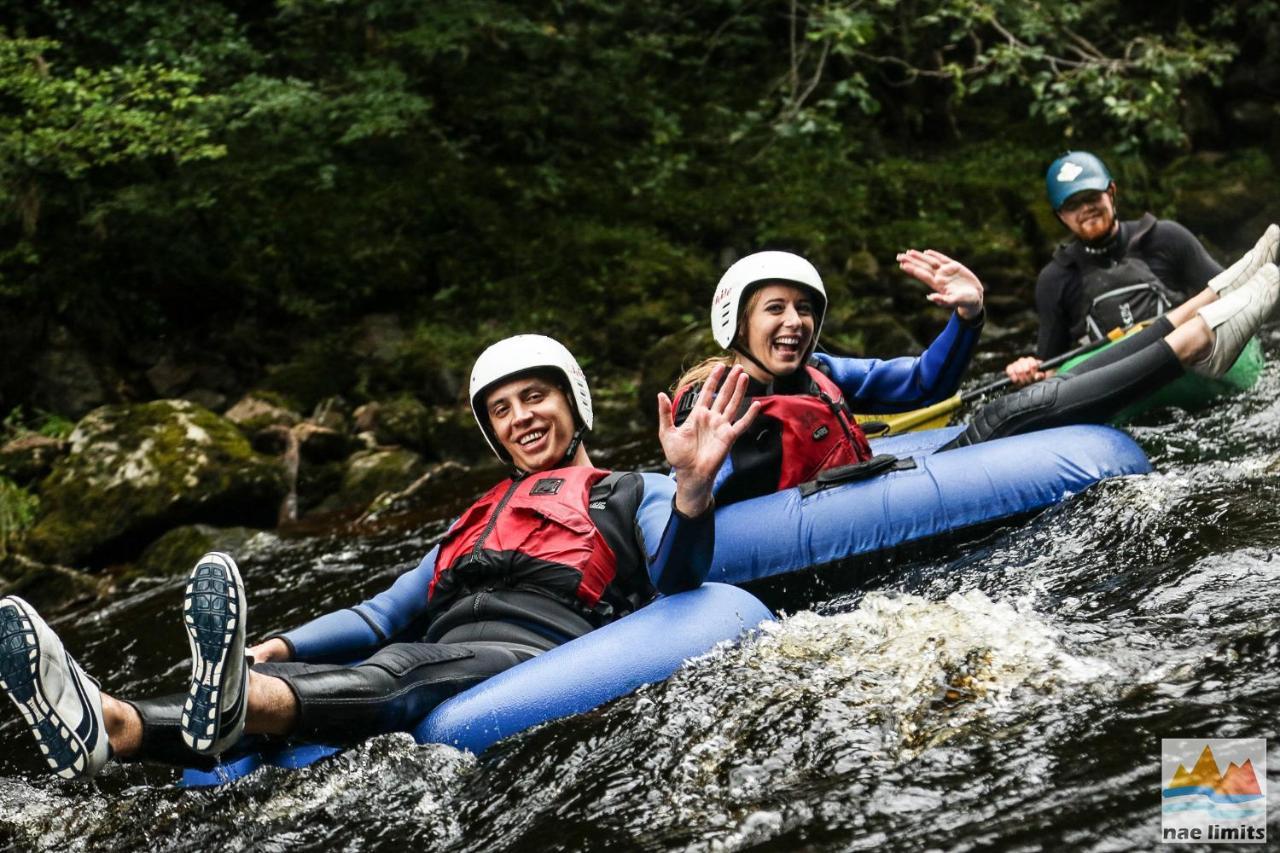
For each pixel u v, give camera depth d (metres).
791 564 3.29
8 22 8.70
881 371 4.05
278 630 4.18
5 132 7.56
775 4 11.38
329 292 8.76
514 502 3.10
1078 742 2.05
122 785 2.84
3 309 7.96
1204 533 2.89
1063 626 2.53
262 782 2.53
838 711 2.33
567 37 10.02
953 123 10.91
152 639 4.39
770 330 3.47
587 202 9.74
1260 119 10.62
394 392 8.15
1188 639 2.36
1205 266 5.04
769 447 3.50
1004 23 10.34
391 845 2.22
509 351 3.25
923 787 2.01
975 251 9.12
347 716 2.53
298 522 6.38
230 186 8.68
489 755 2.52
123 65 8.59
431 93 10.08
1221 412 4.40
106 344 8.27
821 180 9.99
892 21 10.59
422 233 9.19
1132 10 11.27
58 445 6.86
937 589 3.03
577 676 2.65
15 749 3.28
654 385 7.58
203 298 8.64
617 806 2.18
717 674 2.59
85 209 8.45
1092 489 3.34
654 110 10.30
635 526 3.06
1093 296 5.07
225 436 6.56
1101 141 10.60
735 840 1.96
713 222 9.59
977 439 3.80
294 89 8.27
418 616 3.27
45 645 2.21
